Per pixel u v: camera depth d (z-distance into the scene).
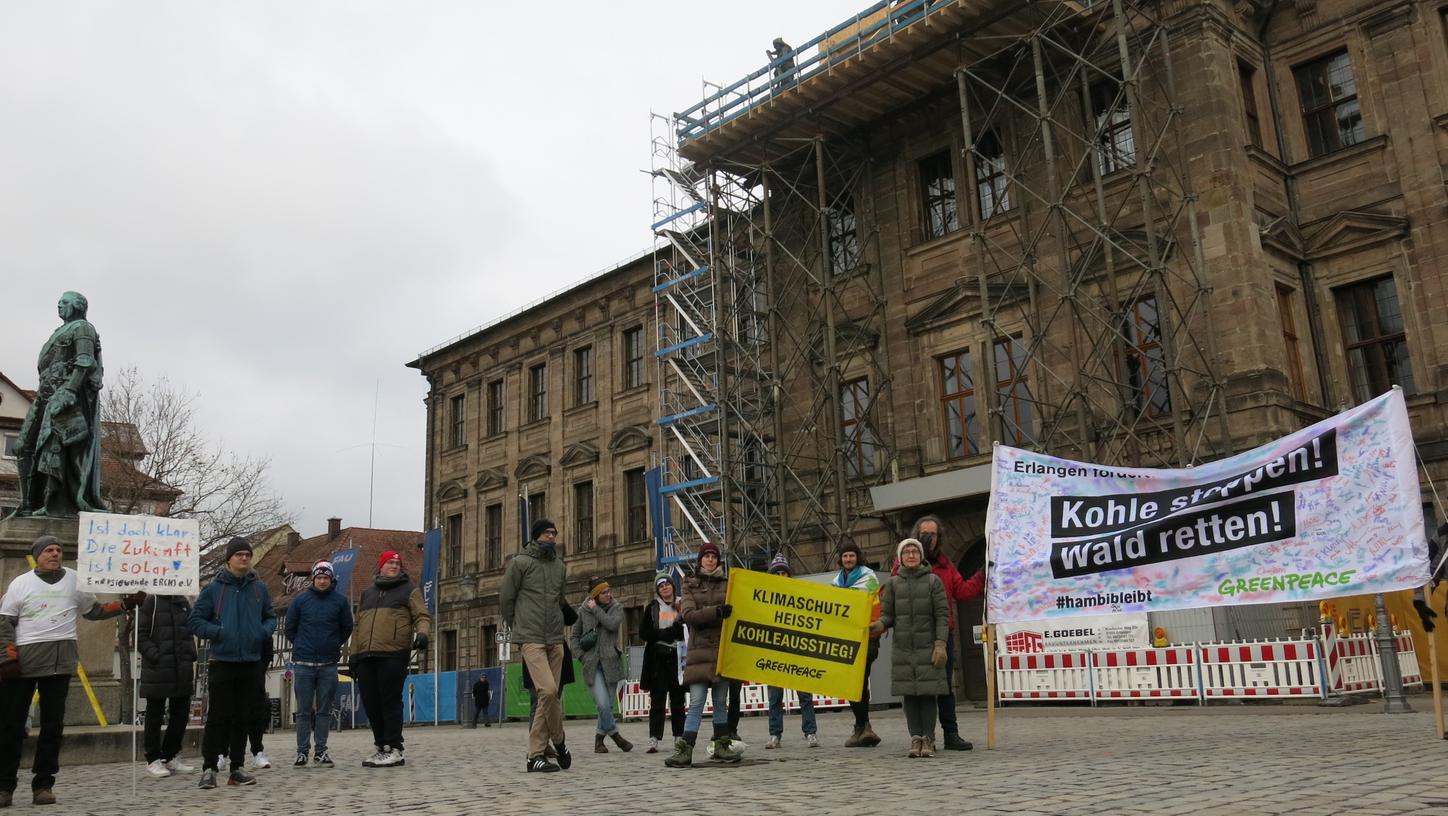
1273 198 23.09
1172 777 7.87
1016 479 11.02
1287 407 21.20
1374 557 9.00
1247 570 9.55
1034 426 24.27
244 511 41.81
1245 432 21.06
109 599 15.26
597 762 11.99
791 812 6.86
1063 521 10.63
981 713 20.05
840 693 10.71
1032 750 10.76
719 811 7.05
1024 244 24.98
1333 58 23.48
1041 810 6.44
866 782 8.43
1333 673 16.33
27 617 9.41
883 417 27.45
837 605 10.84
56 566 9.76
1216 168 22.09
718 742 10.64
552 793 8.66
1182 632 19.52
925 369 26.66
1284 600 9.32
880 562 26.53
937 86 26.58
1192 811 6.16
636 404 37.22
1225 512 9.77
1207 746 10.36
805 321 29.62
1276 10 24.16
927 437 26.38
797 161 29.95
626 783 9.23
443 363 46.03
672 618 14.18
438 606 44.16
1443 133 21.48
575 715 30.92
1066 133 24.94
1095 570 10.30
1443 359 20.95
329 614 13.27
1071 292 21.92
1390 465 9.09
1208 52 22.61
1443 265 21.16
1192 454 21.81
